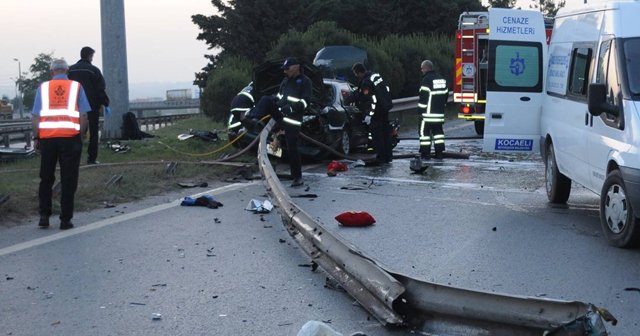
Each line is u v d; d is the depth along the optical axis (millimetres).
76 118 8883
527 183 12766
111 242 8273
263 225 9250
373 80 14984
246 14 41625
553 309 4879
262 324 5625
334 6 45125
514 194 11648
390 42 32656
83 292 6426
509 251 7941
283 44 28109
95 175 12180
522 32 11562
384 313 5629
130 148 15719
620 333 5426
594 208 10477
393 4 46406
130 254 7742
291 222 8461
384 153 15289
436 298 5426
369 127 16141
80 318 5762
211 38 45219
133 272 7055
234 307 6027
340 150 15930
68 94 8859
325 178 13391
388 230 8984
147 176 12320
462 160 16078
